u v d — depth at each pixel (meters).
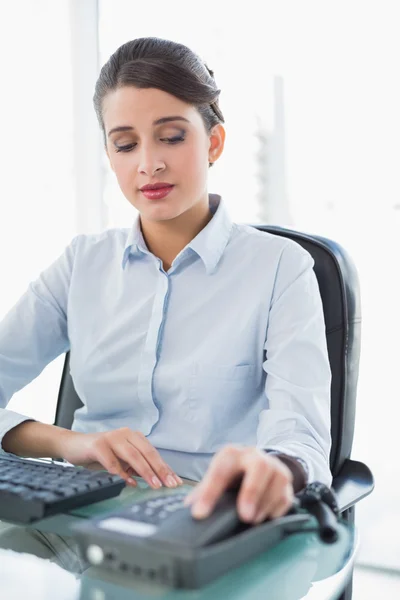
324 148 2.43
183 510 0.64
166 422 1.20
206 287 1.22
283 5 2.39
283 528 0.70
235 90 2.44
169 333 1.21
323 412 1.06
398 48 2.29
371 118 2.36
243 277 1.21
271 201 2.48
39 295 1.36
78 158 2.61
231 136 2.45
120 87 1.08
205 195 1.24
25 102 2.55
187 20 2.44
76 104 2.59
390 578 2.20
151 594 0.58
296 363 1.10
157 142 1.09
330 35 2.36
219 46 2.43
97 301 1.31
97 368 1.26
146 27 2.49
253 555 0.66
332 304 1.25
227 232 1.26
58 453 1.04
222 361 1.18
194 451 1.17
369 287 2.46
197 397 1.17
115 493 0.84
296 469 0.80
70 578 0.63
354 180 2.41
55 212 2.61
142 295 1.26
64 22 2.57
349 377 1.25
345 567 0.66
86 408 1.29
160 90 1.06
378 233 2.42
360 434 2.52
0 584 0.62
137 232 1.27
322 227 2.47
